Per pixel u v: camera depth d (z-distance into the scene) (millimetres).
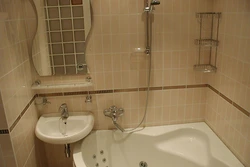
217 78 2033
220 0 1897
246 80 1593
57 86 2047
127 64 2080
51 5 1887
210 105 2207
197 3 1985
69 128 2111
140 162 2279
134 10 1941
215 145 1979
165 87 2195
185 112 2309
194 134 2268
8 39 1554
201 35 2068
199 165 1975
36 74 2037
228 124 1890
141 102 2213
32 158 1930
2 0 1481
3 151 1538
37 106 2121
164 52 2084
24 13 1888
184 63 2139
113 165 2275
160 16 1983
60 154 2301
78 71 2055
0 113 1448
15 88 1639
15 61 1662
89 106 2168
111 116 2148
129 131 2238
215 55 2045
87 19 1930
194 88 2236
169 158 2168
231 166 1725
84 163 1845
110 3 1910
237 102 1729
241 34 1623
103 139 2219
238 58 1678
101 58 2041
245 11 1562
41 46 1973
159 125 2324
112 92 2150
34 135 2014
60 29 1941
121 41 2012
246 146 1651
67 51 1999
